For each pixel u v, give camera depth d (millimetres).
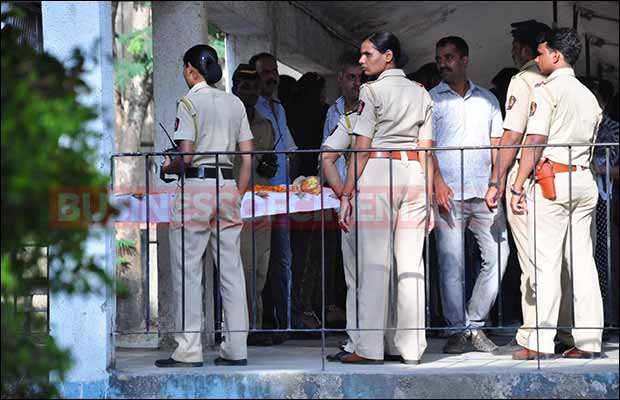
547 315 8148
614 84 17188
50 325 7559
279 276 10047
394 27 15312
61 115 4992
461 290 8906
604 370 7457
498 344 9766
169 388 7539
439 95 9094
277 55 13477
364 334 8008
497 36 15812
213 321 9422
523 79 8508
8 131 4910
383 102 8008
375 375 7438
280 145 10086
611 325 9664
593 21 15391
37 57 5340
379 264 7996
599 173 9641
